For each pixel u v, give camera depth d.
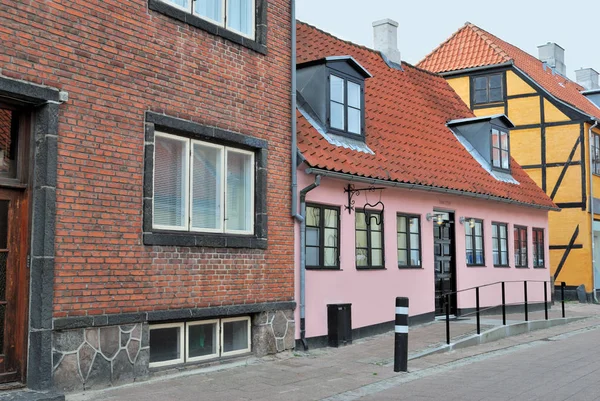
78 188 7.49
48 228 7.12
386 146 14.30
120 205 7.95
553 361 10.32
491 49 25.50
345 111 13.27
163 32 8.65
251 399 7.59
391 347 11.44
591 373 9.18
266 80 10.38
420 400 7.59
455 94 20.39
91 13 7.74
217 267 9.31
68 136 7.42
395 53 18.47
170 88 8.70
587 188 23.53
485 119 18.25
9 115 7.25
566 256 23.70
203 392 7.84
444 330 13.31
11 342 7.10
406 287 13.98
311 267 11.31
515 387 8.23
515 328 13.95
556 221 23.97
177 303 8.65
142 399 7.31
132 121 8.16
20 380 7.11
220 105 9.48
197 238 8.95
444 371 9.60
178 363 8.90
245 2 10.20
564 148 23.91
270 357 10.16
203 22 9.22
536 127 24.39
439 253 15.76
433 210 15.45
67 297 7.31
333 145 12.38
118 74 8.02
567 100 24.89
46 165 7.15
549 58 30.66
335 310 11.48
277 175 10.53
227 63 9.65
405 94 17.50
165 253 8.52
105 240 7.76
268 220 10.30
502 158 19.05
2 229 7.11
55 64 7.31
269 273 10.25
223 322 9.61
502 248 18.42
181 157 9.02
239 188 10.01
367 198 12.98
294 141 10.84
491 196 16.61
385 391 8.15
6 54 6.84
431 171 14.88
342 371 9.37
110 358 7.77
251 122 10.03
